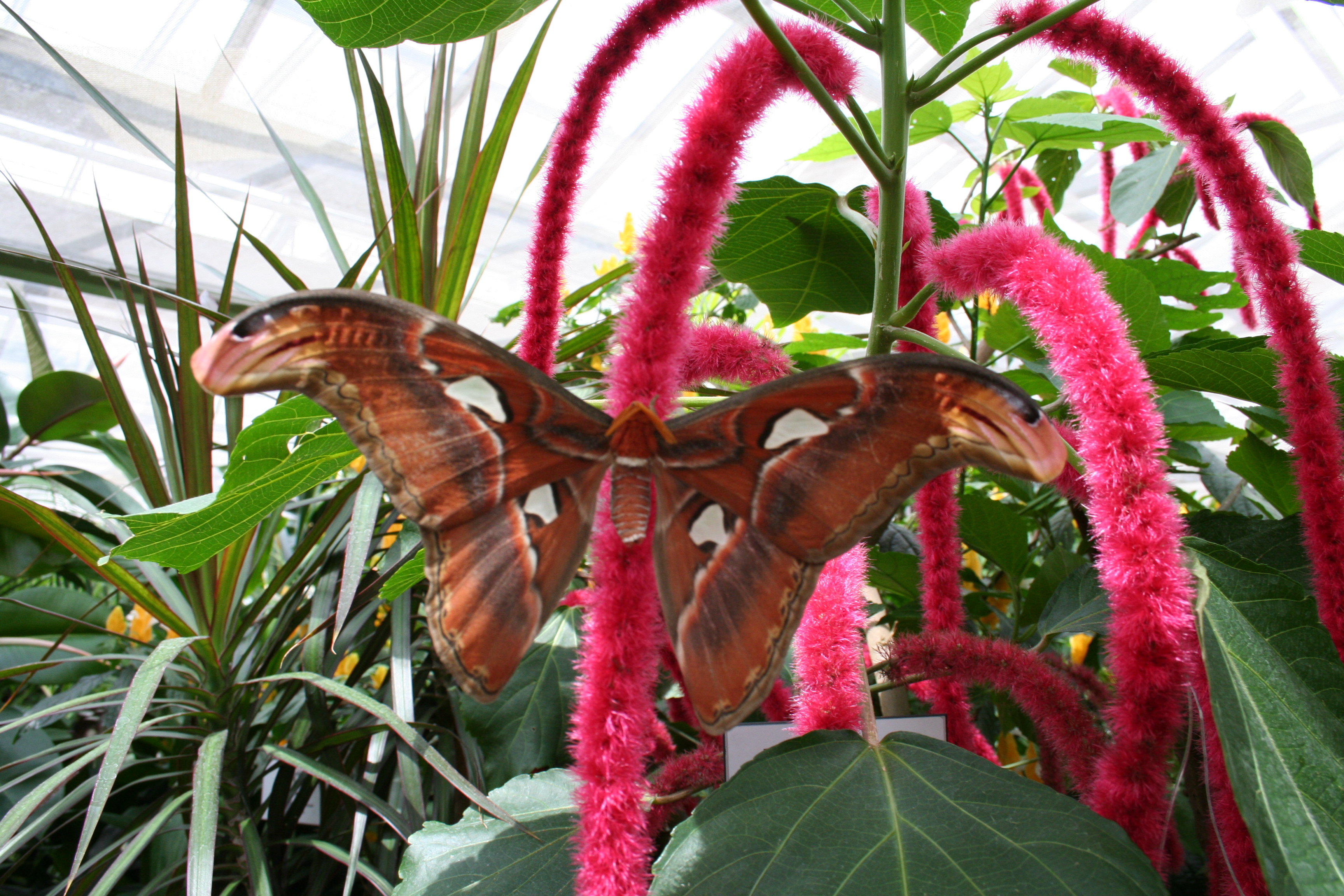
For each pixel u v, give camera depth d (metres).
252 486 0.41
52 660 0.69
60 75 1.20
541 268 0.38
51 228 1.50
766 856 0.30
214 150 1.39
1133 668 0.31
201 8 1.13
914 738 0.34
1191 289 0.66
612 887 0.29
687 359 0.41
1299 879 0.26
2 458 1.05
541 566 0.31
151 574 0.68
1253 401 0.51
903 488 0.29
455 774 0.41
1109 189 0.90
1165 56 0.38
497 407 0.30
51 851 0.74
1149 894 0.28
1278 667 0.32
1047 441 0.26
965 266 0.35
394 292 0.73
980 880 0.28
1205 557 0.35
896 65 0.43
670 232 0.32
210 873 0.42
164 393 0.75
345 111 1.34
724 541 0.32
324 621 0.60
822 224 0.57
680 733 0.63
